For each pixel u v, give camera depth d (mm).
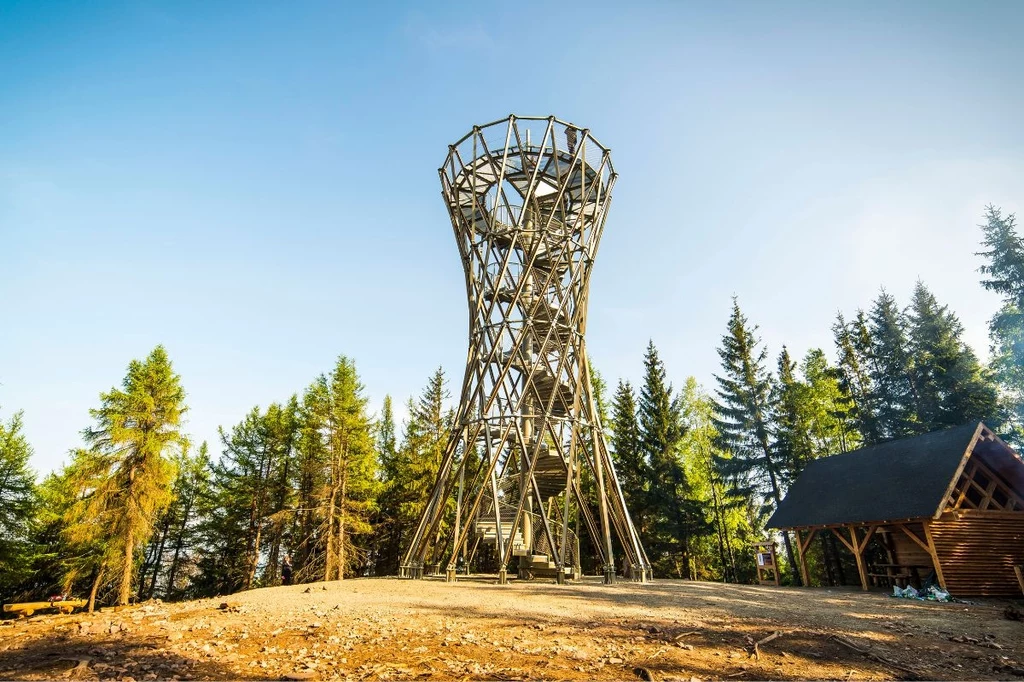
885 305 42531
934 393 38000
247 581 41031
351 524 37281
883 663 9406
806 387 41219
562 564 19609
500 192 22453
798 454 39750
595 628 10953
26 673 7891
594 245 23781
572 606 13562
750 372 42656
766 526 28172
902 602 17875
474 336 23312
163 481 31516
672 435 42000
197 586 44719
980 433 21484
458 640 9703
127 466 31406
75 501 31172
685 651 9422
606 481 23906
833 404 42875
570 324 23266
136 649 9117
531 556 20938
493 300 22984
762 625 11875
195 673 7859
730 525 43500
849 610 15172
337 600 14039
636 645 9711
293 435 44656
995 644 11180
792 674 8477
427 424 44844
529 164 24250
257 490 42844
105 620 11289
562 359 22391
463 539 20375
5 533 32844
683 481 40344
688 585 20547
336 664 8297
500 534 19859
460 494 21984
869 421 39469
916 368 39000
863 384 41969
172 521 44969
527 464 21062
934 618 14266
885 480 23734
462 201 24797
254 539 42125
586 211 24859
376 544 45062
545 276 24844
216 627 10570
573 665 8414
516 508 22500
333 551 35938
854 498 24266
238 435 45219
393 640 9656
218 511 44344
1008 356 35312
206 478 45312
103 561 30906
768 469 40219
